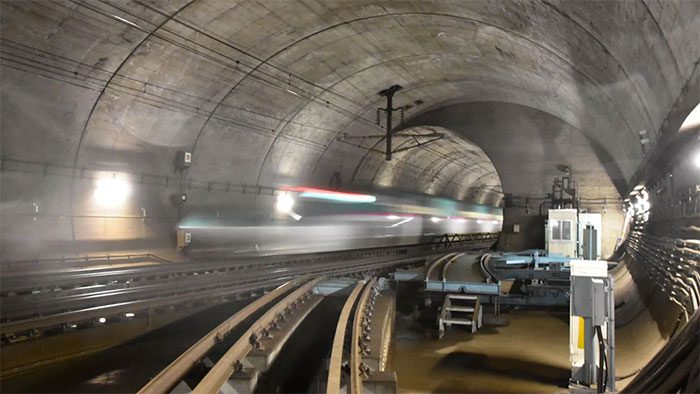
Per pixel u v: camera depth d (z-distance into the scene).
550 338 10.73
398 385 7.70
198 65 15.20
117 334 9.55
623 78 9.05
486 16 11.77
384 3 13.24
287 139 22.11
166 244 17.52
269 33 14.65
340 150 26.12
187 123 17.27
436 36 15.38
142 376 7.96
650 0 5.65
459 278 14.01
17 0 10.53
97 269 12.88
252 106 18.80
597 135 19.09
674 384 2.78
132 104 15.04
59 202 14.44
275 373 7.86
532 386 7.65
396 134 26.70
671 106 7.16
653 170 10.72
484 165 39.22
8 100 12.34
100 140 15.10
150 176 17.17
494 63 16.56
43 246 13.83
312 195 25.83
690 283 6.00
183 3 12.25
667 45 6.10
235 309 12.34
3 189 12.92
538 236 22.17
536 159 22.39
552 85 15.23
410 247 26.78
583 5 7.54
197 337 10.32
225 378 5.53
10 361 7.79
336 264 18.19
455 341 10.48
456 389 7.50
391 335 10.67
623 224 20.69
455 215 42.22
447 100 24.23
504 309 13.62
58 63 12.46
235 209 20.94
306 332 10.95
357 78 19.98
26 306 8.98
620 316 10.74
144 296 10.98
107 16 11.84
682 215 8.80
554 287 13.38
